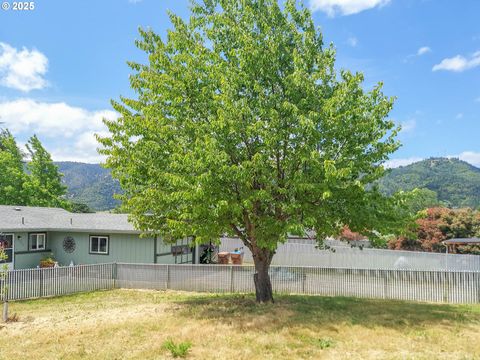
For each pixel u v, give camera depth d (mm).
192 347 9555
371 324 11664
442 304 15617
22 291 17188
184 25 13383
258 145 12023
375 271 17609
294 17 12977
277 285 18719
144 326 11570
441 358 8820
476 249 30750
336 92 11727
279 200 12070
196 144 10953
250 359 8758
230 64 12734
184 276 19438
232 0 13203
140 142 13117
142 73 12602
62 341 10289
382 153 12305
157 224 14062
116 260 24031
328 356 8945
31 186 36062
